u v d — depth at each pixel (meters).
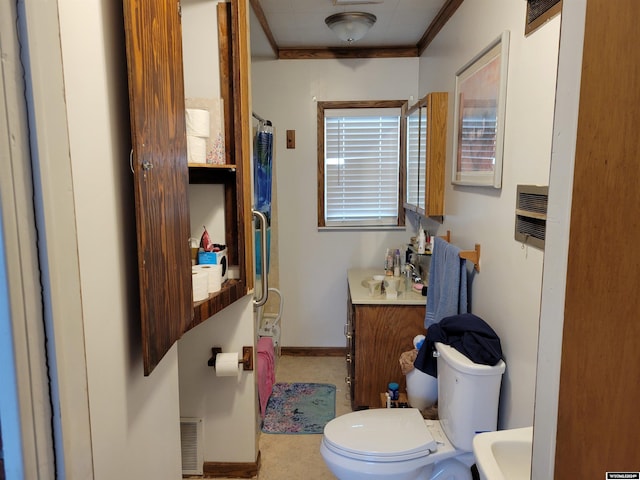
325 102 3.42
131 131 0.82
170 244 1.04
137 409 0.93
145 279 0.86
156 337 0.93
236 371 1.97
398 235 3.54
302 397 2.96
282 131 3.45
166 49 1.02
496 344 1.70
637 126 0.53
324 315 3.63
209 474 2.16
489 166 1.83
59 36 0.58
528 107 1.47
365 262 3.58
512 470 1.19
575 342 0.68
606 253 0.60
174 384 1.19
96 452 0.74
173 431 1.18
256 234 2.60
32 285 0.53
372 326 2.62
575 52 0.68
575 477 0.68
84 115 0.71
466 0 2.17
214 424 2.13
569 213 0.70
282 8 2.56
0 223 0.49
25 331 0.52
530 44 1.45
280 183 3.50
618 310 0.57
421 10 2.61
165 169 1.00
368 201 3.55
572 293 0.69
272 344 3.07
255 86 3.41
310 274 3.60
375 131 3.46
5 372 0.51
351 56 3.37
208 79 1.84
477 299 2.02
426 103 2.63
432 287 2.42
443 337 1.87
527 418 1.49
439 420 1.93
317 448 2.41
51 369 0.57
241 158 1.85
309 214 3.54
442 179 2.63
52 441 0.58
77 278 0.62
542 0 1.36
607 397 0.60
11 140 0.50
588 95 0.64
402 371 2.41
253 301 2.04
